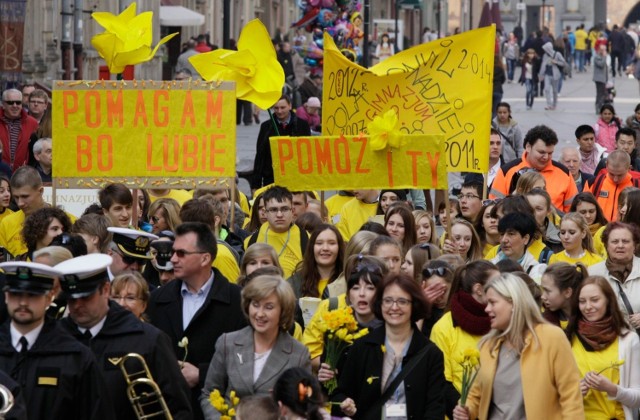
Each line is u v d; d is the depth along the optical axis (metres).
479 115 25.22
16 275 13.98
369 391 16.03
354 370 16.12
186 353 16.64
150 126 22.89
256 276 16.02
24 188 22.75
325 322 15.82
